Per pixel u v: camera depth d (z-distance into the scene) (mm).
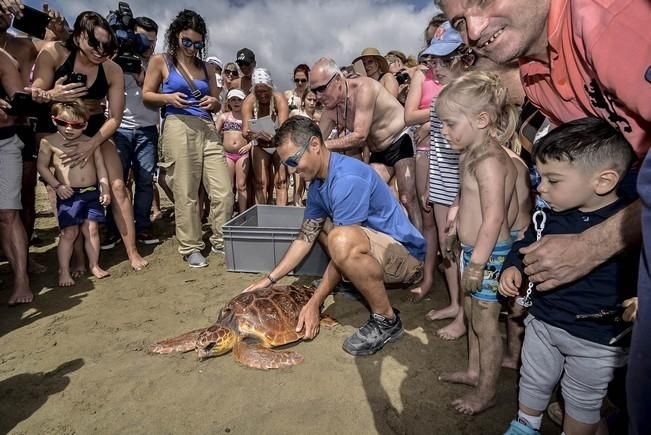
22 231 3445
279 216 4602
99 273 3920
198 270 4078
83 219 3844
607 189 1429
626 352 1468
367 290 2570
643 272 830
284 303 2725
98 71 3695
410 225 3014
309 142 2453
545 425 2057
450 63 2641
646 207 794
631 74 1018
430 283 3385
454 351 2656
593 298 1493
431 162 2869
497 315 2008
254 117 5379
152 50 5320
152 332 2932
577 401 1610
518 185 2039
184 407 2189
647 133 1240
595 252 1376
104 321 3098
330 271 2646
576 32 1152
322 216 2922
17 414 2166
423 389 2295
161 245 4844
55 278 3916
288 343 2674
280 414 2119
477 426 2027
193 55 4059
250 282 3744
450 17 1509
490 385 2070
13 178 3311
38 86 3482
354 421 2062
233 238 3895
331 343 2738
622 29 1016
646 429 898
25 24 3457
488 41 1436
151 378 2422
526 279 1775
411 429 2014
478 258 1829
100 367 2539
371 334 2625
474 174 1883
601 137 1373
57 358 2645
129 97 4621
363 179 2596
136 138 4738
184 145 4035
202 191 5629
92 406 2213
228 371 2475
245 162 5711
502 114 1853
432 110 2811
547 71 1571
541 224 1659
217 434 2004
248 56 6188
